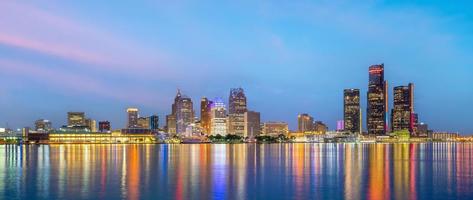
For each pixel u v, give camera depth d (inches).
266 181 4707.2
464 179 4864.7
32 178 4968.0
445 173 5497.1
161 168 6225.4
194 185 4379.9
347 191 4018.2
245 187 4259.4
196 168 6250.0
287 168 6264.8
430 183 4525.1
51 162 7500.0
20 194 3890.3
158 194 3850.9
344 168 6269.7
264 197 3727.9
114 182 4589.1
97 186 4303.6
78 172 5615.2
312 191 4023.1
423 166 6643.7
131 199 3634.4
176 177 5044.3
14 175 5285.4
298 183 4542.3
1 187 4279.0
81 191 4005.9
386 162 7588.6
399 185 4382.4
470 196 3769.7
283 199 3641.7
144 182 4598.9
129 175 5251.0
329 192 3966.5
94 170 5905.5
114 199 3634.4
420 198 3681.1
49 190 4079.7
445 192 3959.2
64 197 3735.2
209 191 4018.2
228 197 3732.8
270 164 7062.0
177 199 3631.9
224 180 4781.0
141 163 7263.8
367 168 6259.8
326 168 6269.7
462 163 7308.1
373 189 4131.4
